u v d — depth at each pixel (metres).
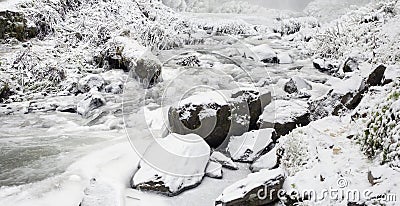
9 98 8.12
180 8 21.61
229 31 14.90
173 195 3.81
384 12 11.45
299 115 5.11
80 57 10.58
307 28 15.72
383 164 3.31
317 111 5.45
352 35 10.84
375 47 9.09
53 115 7.31
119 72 9.66
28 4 11.16
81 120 6.98
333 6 19.48
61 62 9.93
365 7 13.70
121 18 13.47
